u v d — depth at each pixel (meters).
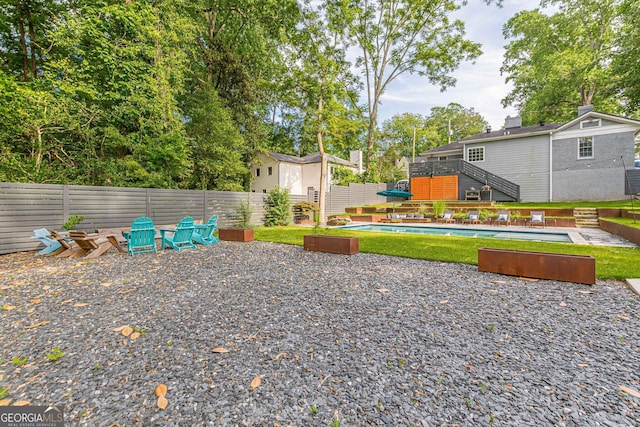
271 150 28.92
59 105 10.35
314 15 16.89
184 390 2.00
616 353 2.45
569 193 17.75
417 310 3.43
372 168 28.41
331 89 16.77
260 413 1.78
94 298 3.94
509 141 19.80
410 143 43.62
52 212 8.21
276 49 21.53
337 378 2.12
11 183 7.44
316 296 3.96
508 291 4.10
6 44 13.49
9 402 1.89
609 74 17.98
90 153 12.37
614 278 4.52
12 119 9.29
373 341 2.68
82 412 1.80
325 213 20.31
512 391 1.96
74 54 11.58
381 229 14.14
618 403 1.83
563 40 24.36
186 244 8.47
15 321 3.20
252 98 19.42
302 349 2.55
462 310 3.42
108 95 11.78
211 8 17.97
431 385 2.04
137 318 3.26
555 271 4.55
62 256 6.96
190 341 2.71
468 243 8.27
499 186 19.22
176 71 13.70
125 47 11.80
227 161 17.28
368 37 22.03
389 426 1.66
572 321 3.09
